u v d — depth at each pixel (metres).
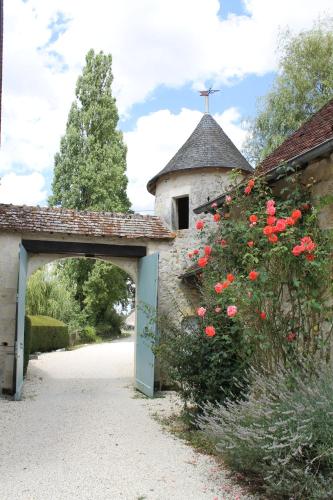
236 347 5.91
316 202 5.34
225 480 4.41
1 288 9.81
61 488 4.22
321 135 6.05
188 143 12.82
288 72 15.50
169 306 10.89
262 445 3.78
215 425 4.52
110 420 7.18
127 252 10.82
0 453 5.33
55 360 15.69
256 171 6.80
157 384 10.02
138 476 4.55
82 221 10.68
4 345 9.66
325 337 4.95
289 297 5.25
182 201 13.04
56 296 21.66
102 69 27.56
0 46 7.88
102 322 26.72
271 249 4.93
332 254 4.93
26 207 10.71
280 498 3.84
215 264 6.27
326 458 3.52
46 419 7.19
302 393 3.96
